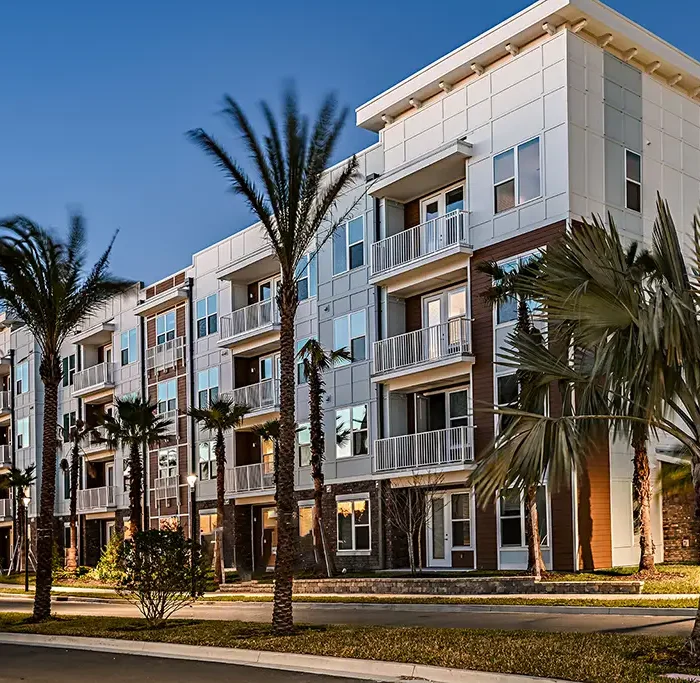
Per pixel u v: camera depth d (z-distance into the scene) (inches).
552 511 956.0
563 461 423.2
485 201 1065.5
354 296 1256.8
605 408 460.8
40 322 862.5
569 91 987.3
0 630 757.3
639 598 739.4
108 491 1866.4
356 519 1221.1
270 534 1475.1
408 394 1205.1
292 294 680.4
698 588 777.6
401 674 454.0
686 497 1024.9
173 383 1712.6
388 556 1160.8
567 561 935.0
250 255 1441.9
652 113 1087.0
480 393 1052.5
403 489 1155.9
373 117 1218.0
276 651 535.8
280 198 674.2
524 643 489.1
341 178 696.4
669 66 1090.1
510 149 1040.8
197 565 746.8
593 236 433.7
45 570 832.9
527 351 457.4
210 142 655.1
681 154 1116.5
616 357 422.0
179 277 1726.1
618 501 974.4
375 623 705.6
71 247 860.0
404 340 1160.2
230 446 1536.7
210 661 541.3
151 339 1801.2
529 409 465.4
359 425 1230.9
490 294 895.7
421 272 1144.2
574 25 1002.1
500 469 429.7
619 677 383.6
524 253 1009.5
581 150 991.0
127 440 1437.0
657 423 434.9
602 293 420.2
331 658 497.0
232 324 1523.1
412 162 1129.4
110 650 619.5
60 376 879.1
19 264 837.8
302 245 689.6
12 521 2191.2
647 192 1063.0
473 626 647.8
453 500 1115.9
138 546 716.7
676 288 427.5
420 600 858.1
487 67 1083.9
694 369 408.5
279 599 615.8
